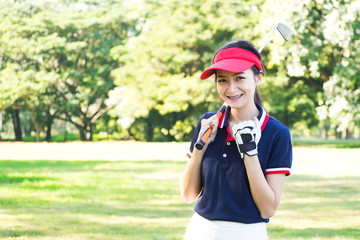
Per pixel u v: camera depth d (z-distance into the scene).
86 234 5.34
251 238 2.10
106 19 33.91
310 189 8.96
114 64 34.81
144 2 29.53
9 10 33.97
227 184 2.11
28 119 44.81
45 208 7.00
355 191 8.72
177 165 13.84
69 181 10.07
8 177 10.59
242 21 25.81
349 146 24.86
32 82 31.92
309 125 36.22
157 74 29.78
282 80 23.89
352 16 16.61
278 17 17.91
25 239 5.05
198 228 2.18
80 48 32.94
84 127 37.19
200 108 30.69
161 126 36.75
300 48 18.25
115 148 22.81
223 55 2.11
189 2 27.67
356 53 17.73
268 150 2.11
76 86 35.19
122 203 7.51
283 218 6.32
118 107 30.94
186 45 28.47
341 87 19.00
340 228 5.69
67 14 34.75
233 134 2.02
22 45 32.16
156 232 5.49
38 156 18.34
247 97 2.12
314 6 18.55
